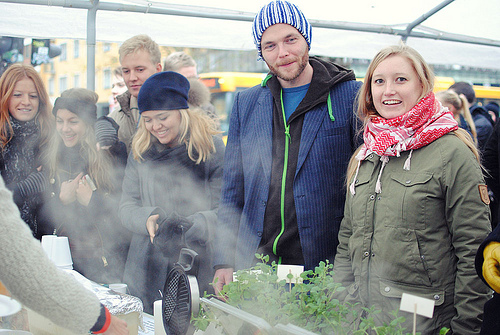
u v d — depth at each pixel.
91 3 3.17
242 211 2.01
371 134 1.59
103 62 10.03
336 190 1.82
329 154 1.80
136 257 2.24
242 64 11.66
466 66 4.49
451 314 1.41
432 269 1.41
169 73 2.20
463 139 1.45
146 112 2.18
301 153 1.80
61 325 1.09
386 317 1.45
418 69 1.48
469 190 1.37
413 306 1.03
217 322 1.22
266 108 1.93
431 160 1.43
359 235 1.55
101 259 2.40
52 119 2.53
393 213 1.46
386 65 1.51
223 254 1.95
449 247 1.43
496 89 9.65
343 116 1.82
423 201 1.41
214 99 7.48
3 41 4.75
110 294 1.53
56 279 1.06
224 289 1.33
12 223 1.01
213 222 2.13
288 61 1.77
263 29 1.80
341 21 3.79
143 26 3.44
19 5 3.15
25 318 1.69
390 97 1.50
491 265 1.11
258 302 1.23
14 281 1.02
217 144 2.33
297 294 1.28
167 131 2.22
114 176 2.52
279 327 1.06
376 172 1.55
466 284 1.35
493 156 2.80
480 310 1.34
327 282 1.31
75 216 2.41
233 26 3.66
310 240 1.78
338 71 1.89
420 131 1.45
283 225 1.82
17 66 2.45
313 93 1.82
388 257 1.45
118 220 2.47
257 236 1.87
